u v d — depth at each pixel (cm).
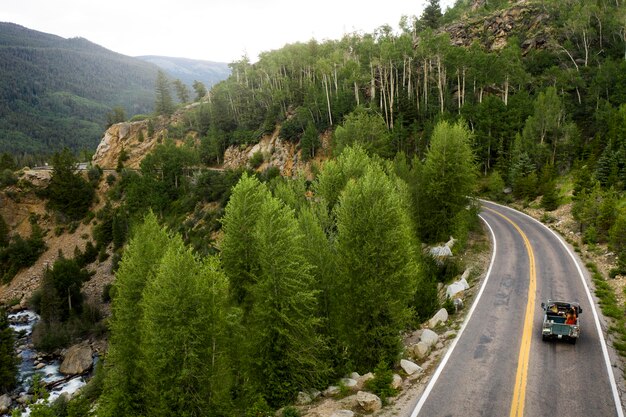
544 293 2459
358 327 1988
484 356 1802
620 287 2420
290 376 1872
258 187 2717
